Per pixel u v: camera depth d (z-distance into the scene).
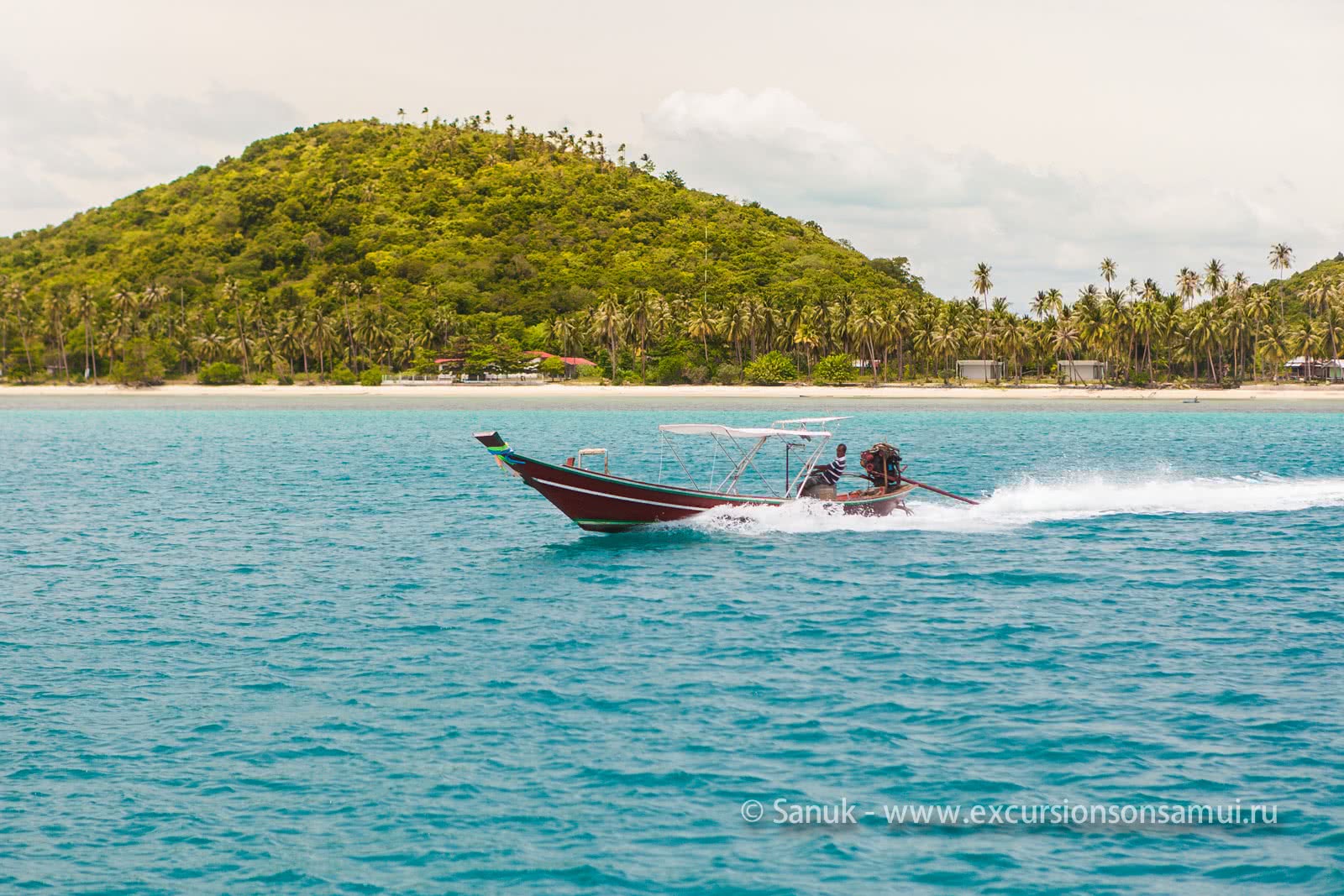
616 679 22.97
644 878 15.06
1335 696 21.59
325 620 28.20
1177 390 172.38
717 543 37.69
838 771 18.23
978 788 17.59
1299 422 119.38
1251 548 37.56
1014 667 23.66
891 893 14.72
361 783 17.91
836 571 33.44
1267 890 14.69
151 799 17.36
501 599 30.36
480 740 19.62
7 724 20.47
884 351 191.38
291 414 138.88
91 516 47.25
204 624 27.84
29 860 15.51
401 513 47.75
